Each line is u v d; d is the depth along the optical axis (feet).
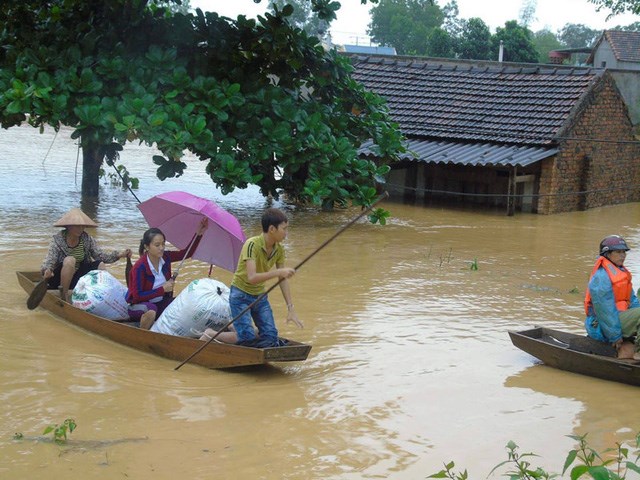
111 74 47.91
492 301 36.70
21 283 33.60
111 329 28.71
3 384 24.56
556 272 43.39
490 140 65.41
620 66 145.18
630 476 19.86
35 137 97.09
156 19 52.85
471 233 54.49
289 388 25.29
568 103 65.87
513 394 25.36
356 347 29.53
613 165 71.51
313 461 20.24
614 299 26.96
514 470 20.01
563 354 27.25
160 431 21.71
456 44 162.30
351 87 56.08
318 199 48.32
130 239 46.01
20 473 19.02
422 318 33.50
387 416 23.30
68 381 25.04
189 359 26.48
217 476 19.25
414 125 69.41
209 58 53.16
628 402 24.91
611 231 57.72
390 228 55.06
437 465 20.24
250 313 26.61
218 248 30.14
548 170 64.03
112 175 66.85
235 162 47.93
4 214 51.67
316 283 38.63
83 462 19.70
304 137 49.85
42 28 54.24
